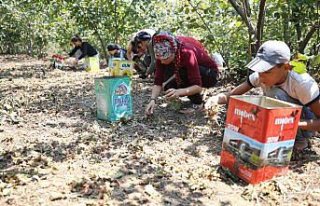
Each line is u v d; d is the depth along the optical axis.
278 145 2.38
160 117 4.02
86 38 12.60
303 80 2.63
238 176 2.51
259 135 2.31
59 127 3.68
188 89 3.78
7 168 2.71
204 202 2.24
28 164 2.78
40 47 14.92
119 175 2.58
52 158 2.89
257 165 2.35
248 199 2.27
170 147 3.14
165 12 8.62
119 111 3.81
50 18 12.51
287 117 2.33
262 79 2.71
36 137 3.38
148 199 2.26
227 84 5.89
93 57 8.34
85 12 9.34
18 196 2.29
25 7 11.69
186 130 3.59
